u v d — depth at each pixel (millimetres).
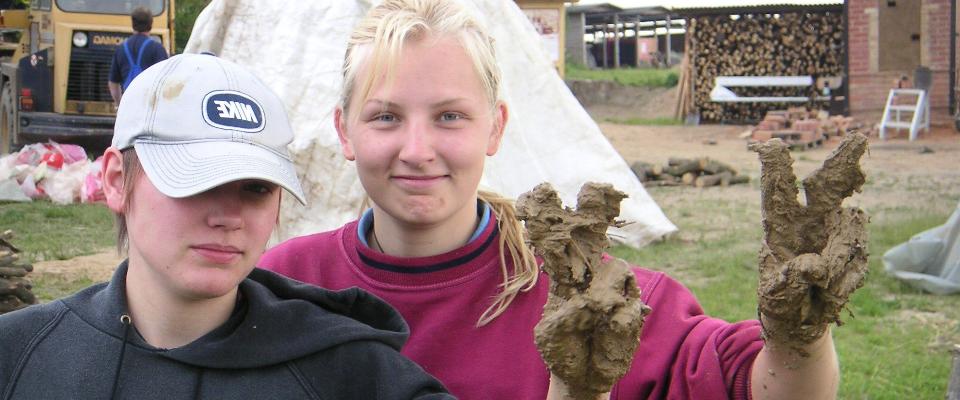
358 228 2596
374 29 2412
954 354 4676
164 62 2039
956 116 22172
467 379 2398
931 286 8094
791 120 23234
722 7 26828
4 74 16359
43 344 1987
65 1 15422
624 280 1657
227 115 1978
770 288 1795
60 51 15344
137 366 1945
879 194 13594
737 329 2252
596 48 54438
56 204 12406
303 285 2164
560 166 8758
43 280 8453
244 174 1889
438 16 2375
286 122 2084
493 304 2428
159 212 1914
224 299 2010
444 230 2482
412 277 2475
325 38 7695
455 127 2365
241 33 8062
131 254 2004
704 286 8258
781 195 1817
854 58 23703
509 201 2521
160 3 15914
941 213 11625
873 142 20734
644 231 9672
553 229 1691
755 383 2053
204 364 1938
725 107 27281
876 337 6875
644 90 34906
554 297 1703
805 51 26641
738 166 17500
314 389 1985
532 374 2379
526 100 8789
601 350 1648
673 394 2291
